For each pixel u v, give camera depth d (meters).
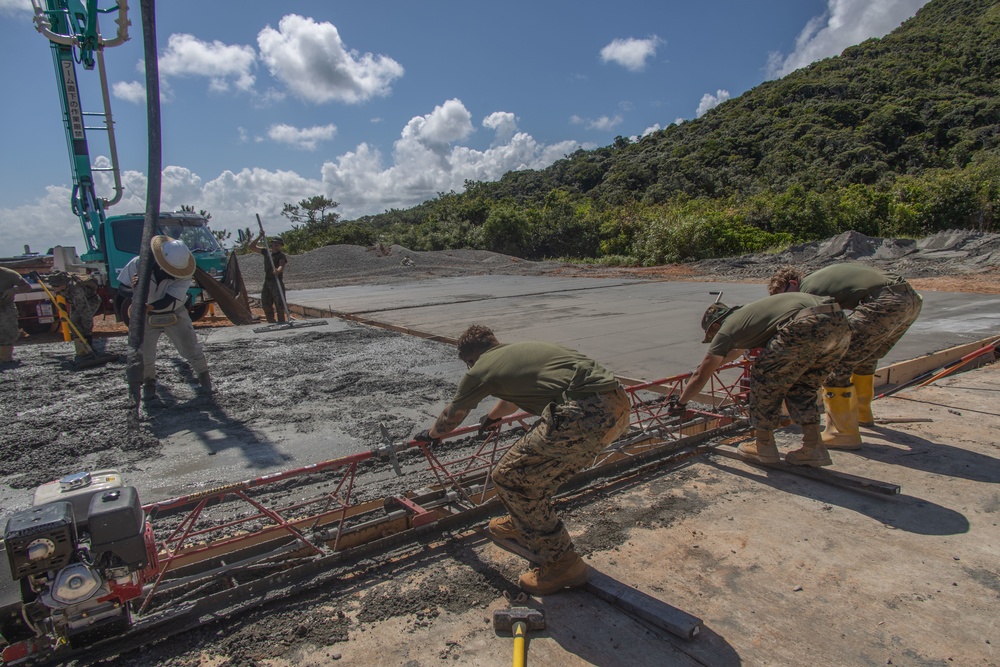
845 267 4.58
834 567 2.94
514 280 20.83
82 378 7.27
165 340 9.76
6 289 8.11
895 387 6.15
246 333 10.42
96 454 4.75
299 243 44.78
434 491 3.76
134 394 5.45
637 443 4.53
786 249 22.23
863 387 4.88
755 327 3.80
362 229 41.06
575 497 3.80
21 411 5.87
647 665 2.30
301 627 2.56
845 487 3.79
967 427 4.86
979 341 7.57
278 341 9.56
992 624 2.48
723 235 25.52
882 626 2.49
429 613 2.67
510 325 10.43
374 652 2.42
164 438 5.10
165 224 11.30
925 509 3.50
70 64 11.62
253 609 2.71
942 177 26.55
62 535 2.20
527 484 2.66
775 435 4.88
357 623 2.61
